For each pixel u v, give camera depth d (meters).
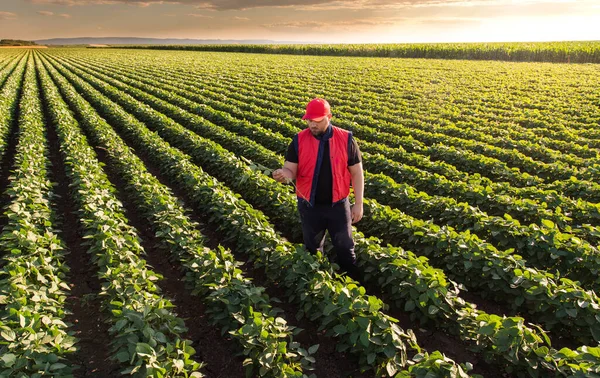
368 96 24.05
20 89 29.22
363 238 6.32
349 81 31.52
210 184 8.85
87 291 6.34
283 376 4.12
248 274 6.74
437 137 14.40
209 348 5.21
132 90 26.88
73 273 6.82
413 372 3.96
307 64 49.78
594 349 4.00
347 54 72.75
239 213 7.37
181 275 6.78
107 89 27.19
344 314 4.76
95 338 5.35
